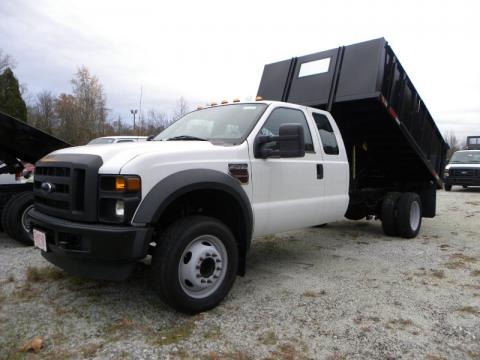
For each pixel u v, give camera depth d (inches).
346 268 195.5
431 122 286.2
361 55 227.9
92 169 126.4
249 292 159.9
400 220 263.1
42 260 197.5
